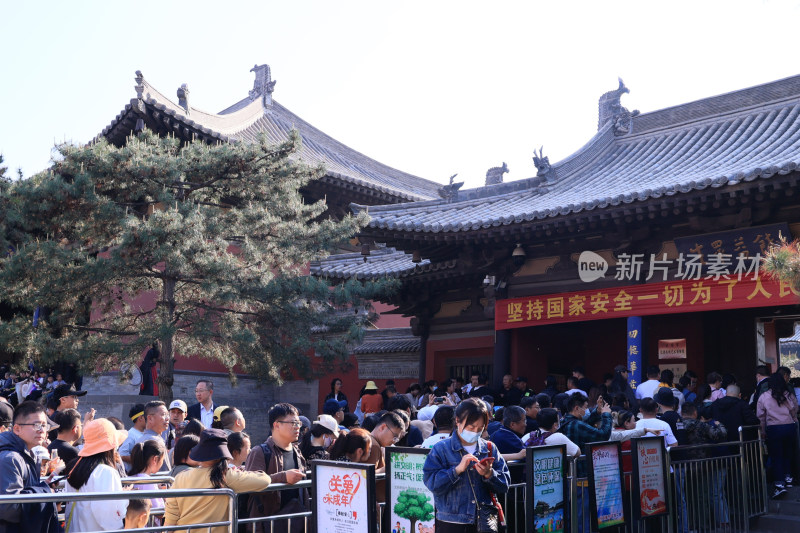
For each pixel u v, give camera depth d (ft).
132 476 23.84
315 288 64.34
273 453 23.81
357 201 102.83
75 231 63.10
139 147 62.28
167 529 19.07
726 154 59.06
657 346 66.03
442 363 69.46
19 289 60.80
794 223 47.37
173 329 60.23
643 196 47.09
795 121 61.16
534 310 58.29
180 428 36.45
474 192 65.62
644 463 30.14
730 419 39.58
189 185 67.05
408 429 31.09
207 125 94.27
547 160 62.90
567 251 57.82
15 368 66.80
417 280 67.62
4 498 16.01
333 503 21.53
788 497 39.75
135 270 62.49
